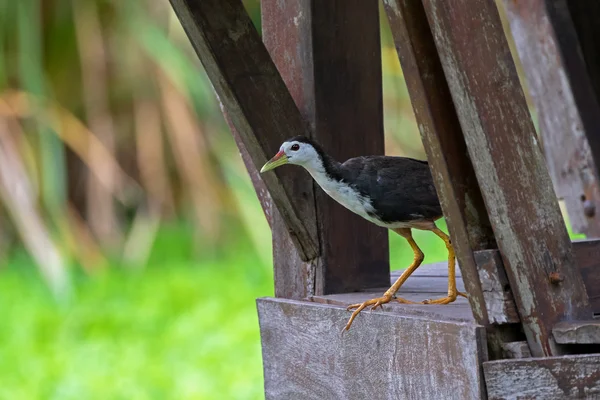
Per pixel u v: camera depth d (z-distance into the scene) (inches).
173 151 770.8
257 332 623.2
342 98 314.3
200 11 290.0
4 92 751.7
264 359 338.0
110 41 769.6
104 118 773.3
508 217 224.8
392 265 738.2
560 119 418.6
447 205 235.8
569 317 229.8
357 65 316.5
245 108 299.0
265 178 307.9
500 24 227.1
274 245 337.7
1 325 661.3
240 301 689.0
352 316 283.7
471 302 237.3
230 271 767.1
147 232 779.4
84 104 793.6
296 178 308.7
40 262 706.2
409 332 259.1
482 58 224.2
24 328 651.5
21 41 741.3
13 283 754.2
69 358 597.9
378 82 321.4
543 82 421.7
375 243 325.1
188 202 807.7
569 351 227.9
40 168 757.9
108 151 767.1
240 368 566.6
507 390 225.3
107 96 779.4
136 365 580.1
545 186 229.5
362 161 303.3
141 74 766.5
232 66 296.4
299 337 314.7
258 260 786.2
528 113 228.1
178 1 290.4
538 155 228.7
